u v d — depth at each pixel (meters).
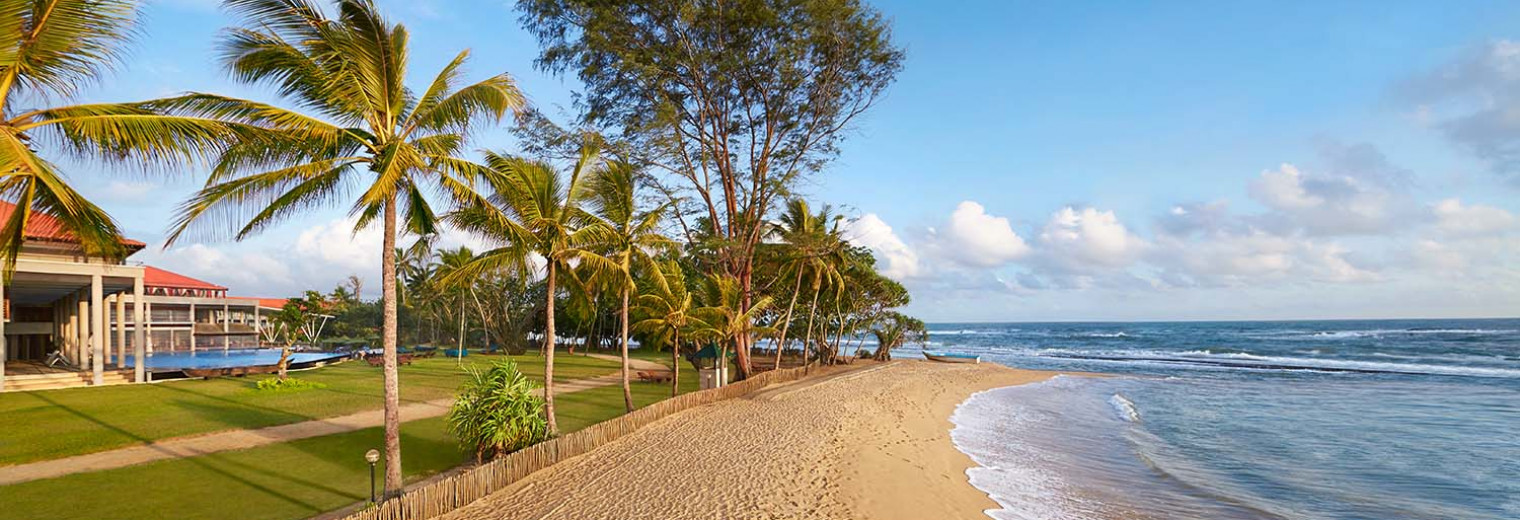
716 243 28.41
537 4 26.75
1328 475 15.11
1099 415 24.50
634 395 25.92
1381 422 22.69
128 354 47.19
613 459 14.09
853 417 20.50
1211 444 18.88
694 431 17.39
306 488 11.71
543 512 10.62
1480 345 65.06
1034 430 20.86
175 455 14.02
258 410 20.03
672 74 29.27
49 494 11.06
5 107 7.85
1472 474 15.16
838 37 28.45
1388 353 58.38
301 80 10.12
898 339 53.78
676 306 21.98
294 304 29.36
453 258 36.56
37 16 7.78
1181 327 176.12
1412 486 14.11
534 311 56.09
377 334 80.31
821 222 34.50
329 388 25.94
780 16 27.83
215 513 10.23
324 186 10.65
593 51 27.31
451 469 13.33
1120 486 13.91
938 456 15.91
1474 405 26.41
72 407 19.89
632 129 28.45
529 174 15.24
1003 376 39.25
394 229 10.80
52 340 35.59
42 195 8.32
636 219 20.69
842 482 12.86
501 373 13.95
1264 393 31.67
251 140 9.34
